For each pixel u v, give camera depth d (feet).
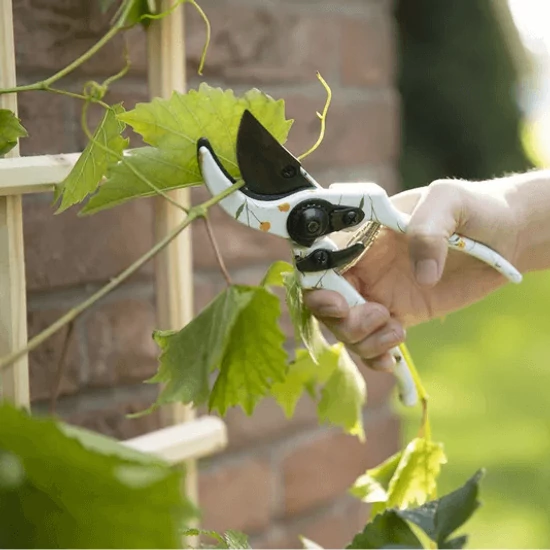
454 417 10.21
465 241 2.59
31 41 3.33
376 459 5.01
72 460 1.45
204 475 4.26
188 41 3.96
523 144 18.02
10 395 2.60
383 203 2.36
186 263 3.21
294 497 4.63
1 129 2.52
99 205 2.31
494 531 7.82
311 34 4.47
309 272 2.41
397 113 4.99
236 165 2.28
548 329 13.35
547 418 10.17
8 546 1.54
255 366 2.18
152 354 3.93
